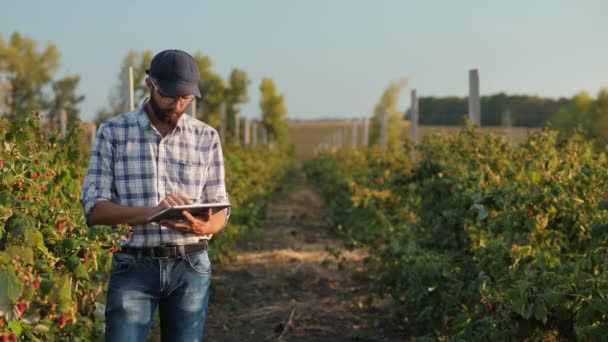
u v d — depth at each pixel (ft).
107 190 11.32
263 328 24.39
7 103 129.08
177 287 11.51
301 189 102.78
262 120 166.09
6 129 16.29
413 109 42.60
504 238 17.72
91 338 14.76
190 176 11.64
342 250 38.47
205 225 10.98
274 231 48.62
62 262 11.60
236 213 36.01
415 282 20.31
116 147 11.39
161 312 11.86
